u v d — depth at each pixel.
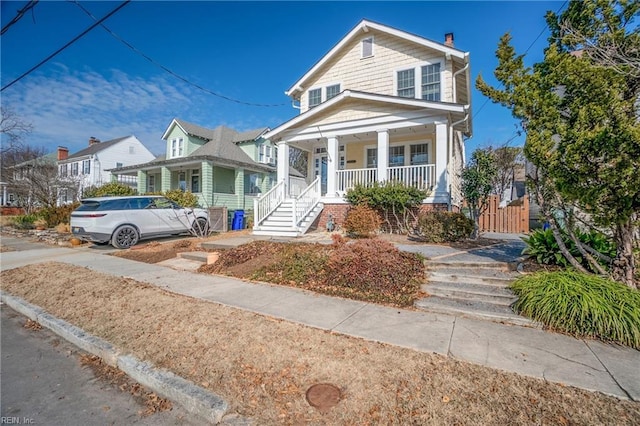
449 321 4.07
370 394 2.50
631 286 4.11
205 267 7.46
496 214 13.46
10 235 15.09
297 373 2.82
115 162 29.44
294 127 12.98
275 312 4.38
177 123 21.92
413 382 2.65
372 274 5.49
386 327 3.86
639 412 2.29
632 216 4.32
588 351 3.24
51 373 3.12
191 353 3.22
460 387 2.57
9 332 4.18
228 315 4.23
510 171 28.09
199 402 2.47
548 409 2.31
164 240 11.48
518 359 3.05
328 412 2.33
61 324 4.12
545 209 4.93
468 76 12.46
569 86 4.33
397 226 10.71
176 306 4.60
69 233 13.38
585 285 3.98
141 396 2.74
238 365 2.97
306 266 6.19
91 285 5.80
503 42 5.05
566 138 4.11
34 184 19.92
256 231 11.47
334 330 3.76
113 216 10.30
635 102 4.18
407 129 11.83
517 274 5.29
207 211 12.91
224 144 22.16
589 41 4.60
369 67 13.63
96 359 3.41
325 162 15.02
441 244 8.24
